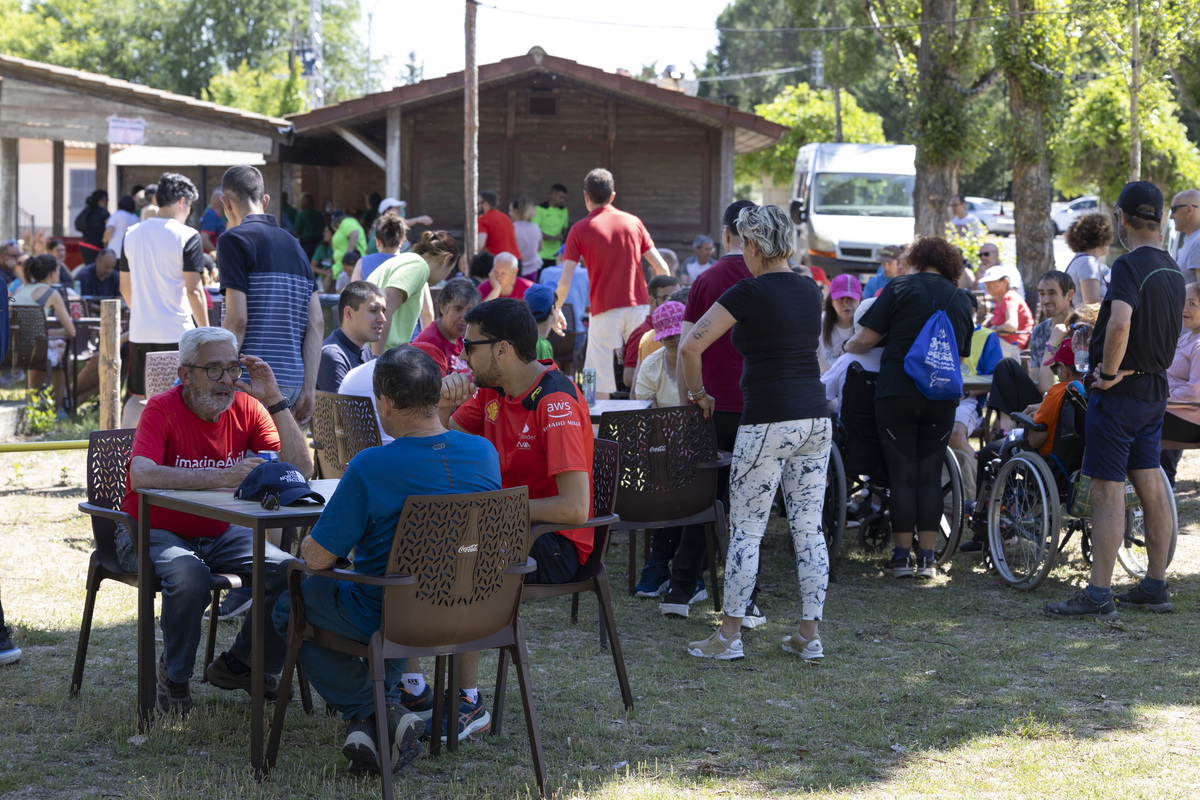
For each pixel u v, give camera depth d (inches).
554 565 178.2
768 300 196.2
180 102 704.4
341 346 258.8
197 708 175.0
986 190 2156.7
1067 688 192.1
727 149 770.8
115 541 182.4
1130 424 233.1
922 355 253.9
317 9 1596.9
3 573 252.2
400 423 149.4
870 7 855.1
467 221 555.8
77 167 1702.8
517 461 171.8
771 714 179.9
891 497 266.7
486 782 153.5
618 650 181.6
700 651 209.2
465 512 143.0
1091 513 252.1
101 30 2219.5
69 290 567.8
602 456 184.5
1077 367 259.9
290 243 258.7
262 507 153.9
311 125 738.8
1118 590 255.8
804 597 207.0
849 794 149.9
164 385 273.4
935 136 762.8
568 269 385.1
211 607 193.8
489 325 168.1
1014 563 278.8
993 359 319.6
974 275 617.9
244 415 185.2
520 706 182.9
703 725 175.3
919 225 791.1
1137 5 645.9
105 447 181.6
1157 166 956.6
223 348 177.2
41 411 443.8
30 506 315.6
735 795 149.7
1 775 150.2
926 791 150.7
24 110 684.1
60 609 227.6
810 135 1460.4
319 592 149.9
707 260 591.8
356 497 144.5
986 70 778.8
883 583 265.1
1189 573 269.7
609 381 387.9
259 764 152.4
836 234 888.3
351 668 152.7
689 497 226.7
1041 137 742.5
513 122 796.6
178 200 321.7
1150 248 233.8
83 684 186.1
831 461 279.7
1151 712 180.1
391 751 150.3
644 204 803.4
